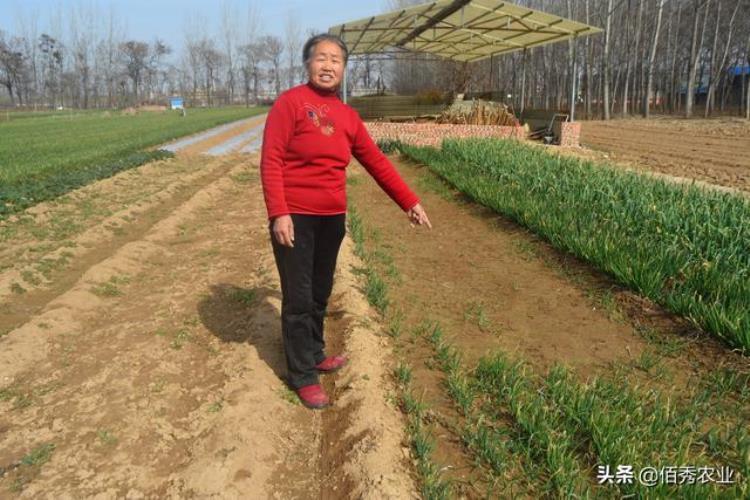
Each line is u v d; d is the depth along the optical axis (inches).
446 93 956.0
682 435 117.0
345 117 126.8
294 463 116.9
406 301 197.3
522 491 105.2
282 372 148.1
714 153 626.2
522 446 115.0
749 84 1183.6
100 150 667.4
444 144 530.3
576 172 330.3
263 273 224.5
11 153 634.8
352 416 126.1
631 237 221.8
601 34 1491.1
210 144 856.3
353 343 156.4
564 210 263.7
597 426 115.1
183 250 269.9
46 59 3117.6
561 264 225.5
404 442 117.7
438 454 115.4
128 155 642.8
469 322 180.7
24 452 117.8
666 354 155.3
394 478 104.6
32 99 3051.2
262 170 120.3
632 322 175.2
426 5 585.0
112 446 119.5
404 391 136.2
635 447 110.2
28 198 359.9
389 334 169.6
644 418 123.3
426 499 101.4
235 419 124.5
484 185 335.9
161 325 179.8
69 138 894.4
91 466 113.4
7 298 210.5
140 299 205.0
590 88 1409.9
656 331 167.5
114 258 237.5
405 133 641.6
